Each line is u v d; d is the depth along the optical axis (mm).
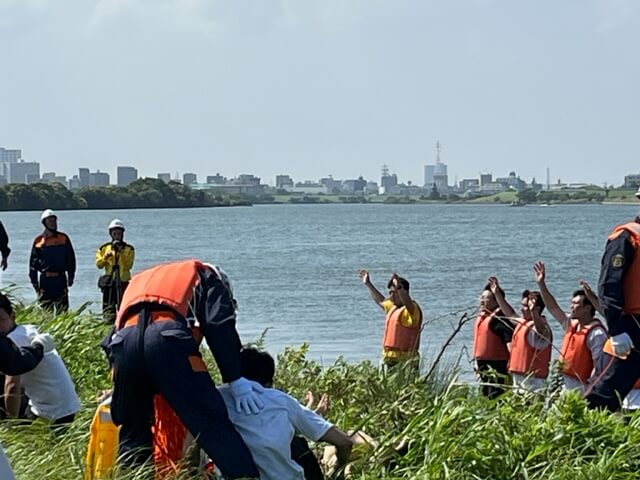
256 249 69188
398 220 135750
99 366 11656
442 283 41031
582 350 11336
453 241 77938
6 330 8992
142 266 51469
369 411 9359
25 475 7117
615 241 9773
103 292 19891
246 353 7934
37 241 20422
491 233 92000
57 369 9086
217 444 7020
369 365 11172
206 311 7246
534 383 12492
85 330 12695
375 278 44219
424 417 8375
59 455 7715
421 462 7992
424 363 12602
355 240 80938
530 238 81688
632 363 9766
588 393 9898
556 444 8250
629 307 9758
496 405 8953
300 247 71250
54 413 9047
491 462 7855
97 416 7590
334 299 35469
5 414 9211
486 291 13945
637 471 8094
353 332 25797
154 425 7344
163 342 7031
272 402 7414
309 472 7570
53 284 20297
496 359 13734
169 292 7203
